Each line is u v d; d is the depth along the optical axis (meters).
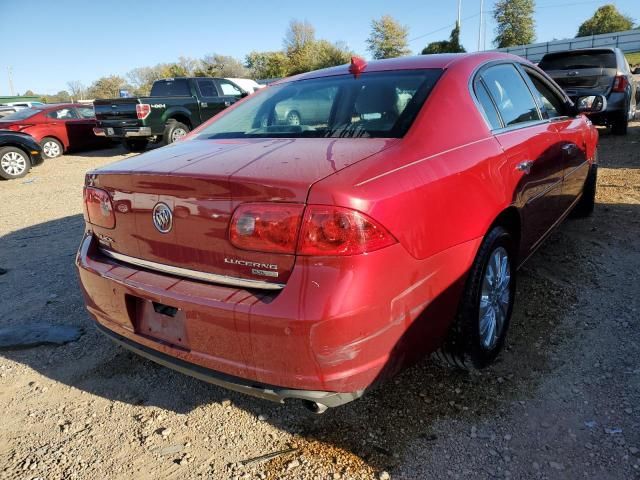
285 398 1.90
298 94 2.94
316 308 1.73
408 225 1.92
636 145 9.03
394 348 1.96
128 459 2.28
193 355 2.05
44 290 4.14
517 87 3.27
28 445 2.39
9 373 2.99
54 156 13.75
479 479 2.05
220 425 2.47
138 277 2.20
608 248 4.30
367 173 1.89
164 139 12.73
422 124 2.31
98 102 12.70
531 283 3.70
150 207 2.13
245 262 1.88
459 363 2.56
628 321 3.13
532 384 2.60
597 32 72.00
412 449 2.22
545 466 2.09
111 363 3.06
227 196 1.89
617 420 2.31
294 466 2.17
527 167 2.88
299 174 1.85
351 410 2.48
